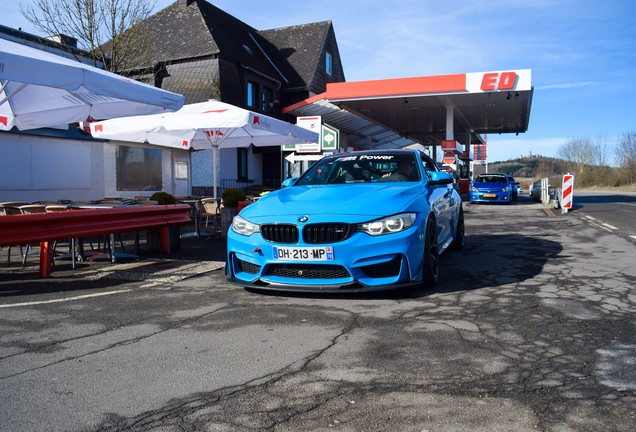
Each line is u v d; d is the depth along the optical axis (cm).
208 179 2272
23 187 1170
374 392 272
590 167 6569
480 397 264
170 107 769
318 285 451
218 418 246
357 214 457
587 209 1723
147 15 1698
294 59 2967
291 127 1122
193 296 500
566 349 335
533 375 292
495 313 424
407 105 2458
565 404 255
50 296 506
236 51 2453
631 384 278
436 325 391
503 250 790
